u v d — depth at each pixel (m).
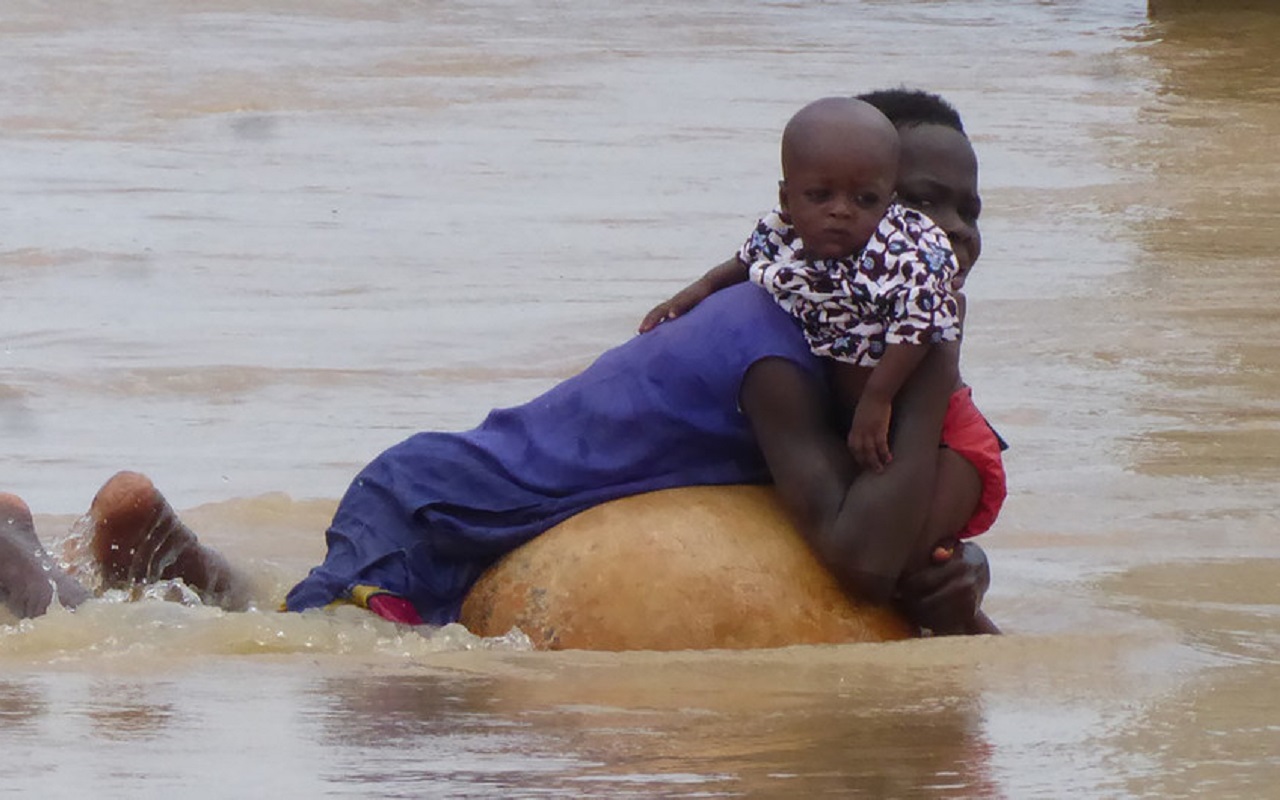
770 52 69.44
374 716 13.72
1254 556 19.84
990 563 19.56
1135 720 13.88
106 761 12.52
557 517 16.67
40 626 15.95
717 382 16.39
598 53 67.94
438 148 49.06
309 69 62.50
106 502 17.19
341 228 38.91
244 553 20.00
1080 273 35.47
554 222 39.75
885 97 17.09
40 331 30.33
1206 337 30.55
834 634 16.11
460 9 78.06
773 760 12.78
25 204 40.59
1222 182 45.62
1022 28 77.38
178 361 28.56
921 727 13.62
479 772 12.39
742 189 43.78
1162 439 24.80
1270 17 78.81
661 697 14.36
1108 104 58.22
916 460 15.92
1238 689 14.77
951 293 15.98
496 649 15.92
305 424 25.44
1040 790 12.24
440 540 16.81
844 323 16.02
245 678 14.80
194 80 59.53
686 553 16.09
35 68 60.59
